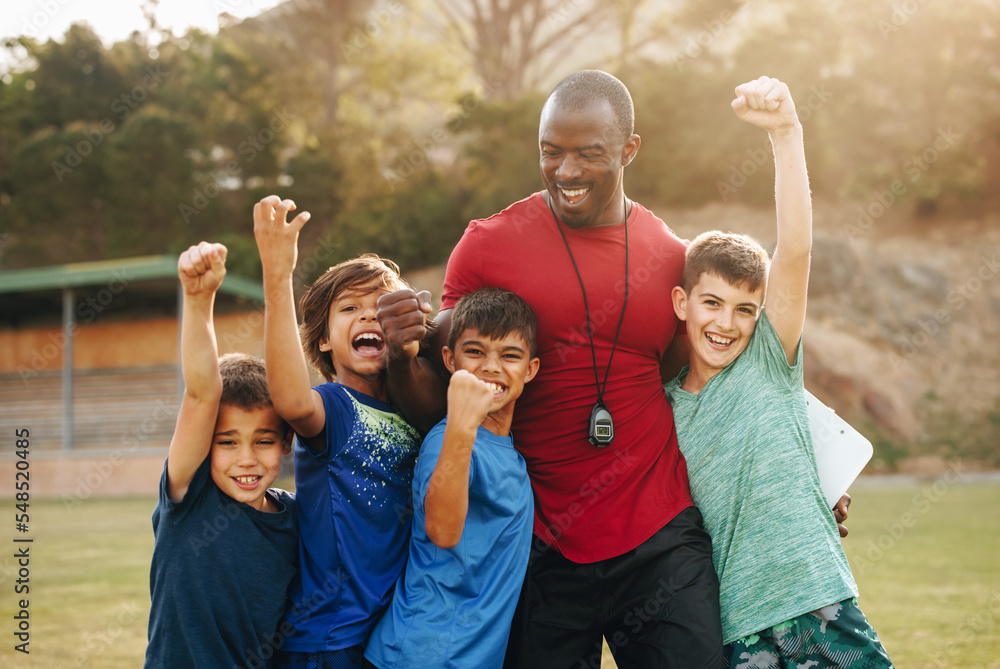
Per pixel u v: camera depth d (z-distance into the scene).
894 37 25.19
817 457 2.75
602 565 2.51
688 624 2.38
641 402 2.64
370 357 2.59
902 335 22.28
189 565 2.29
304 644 2.38
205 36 29.41
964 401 20.58
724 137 25.42
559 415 2.63
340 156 27.80
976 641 4.38
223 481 2.38
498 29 30.11
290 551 2.43
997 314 22.48
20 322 21.84
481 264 2.67
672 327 2.71
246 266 25.02
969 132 25.28
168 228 27.78
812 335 21.17
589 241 2.66
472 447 2.30
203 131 28.28
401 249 25.45
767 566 2.42
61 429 20.34
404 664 2.28
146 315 20.45
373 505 2.46
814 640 2.38
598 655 2.65
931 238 24.81
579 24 29.36
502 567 2.38
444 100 31.56
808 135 25.53
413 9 30.80
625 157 2.59
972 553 7.36
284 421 2.51
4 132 30.14
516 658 2.58
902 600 5.48
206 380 2.27
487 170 27.00
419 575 2.38
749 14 27.83
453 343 2.54
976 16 24.52
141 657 4.23
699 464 2.58
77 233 29.19
